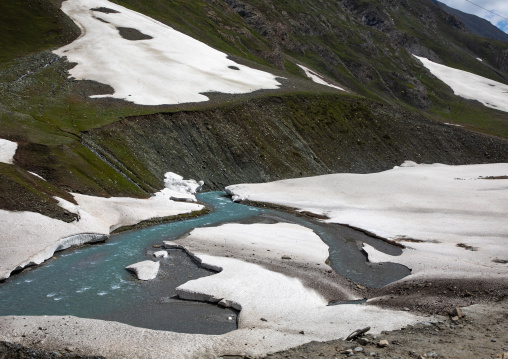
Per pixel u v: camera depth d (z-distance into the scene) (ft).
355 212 160.35
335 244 126.62
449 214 149.38
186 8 434.30
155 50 307.17
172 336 67.82
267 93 275.59
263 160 224.33
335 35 600.80
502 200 156.76
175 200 168.45
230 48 399.24
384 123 305.94
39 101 208.03
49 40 295.07
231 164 213.66
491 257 107.96
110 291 87.15
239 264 100.78
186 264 103.81
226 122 231.30
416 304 81.97
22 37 289.33
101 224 125.80
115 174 163.84
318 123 273.75
